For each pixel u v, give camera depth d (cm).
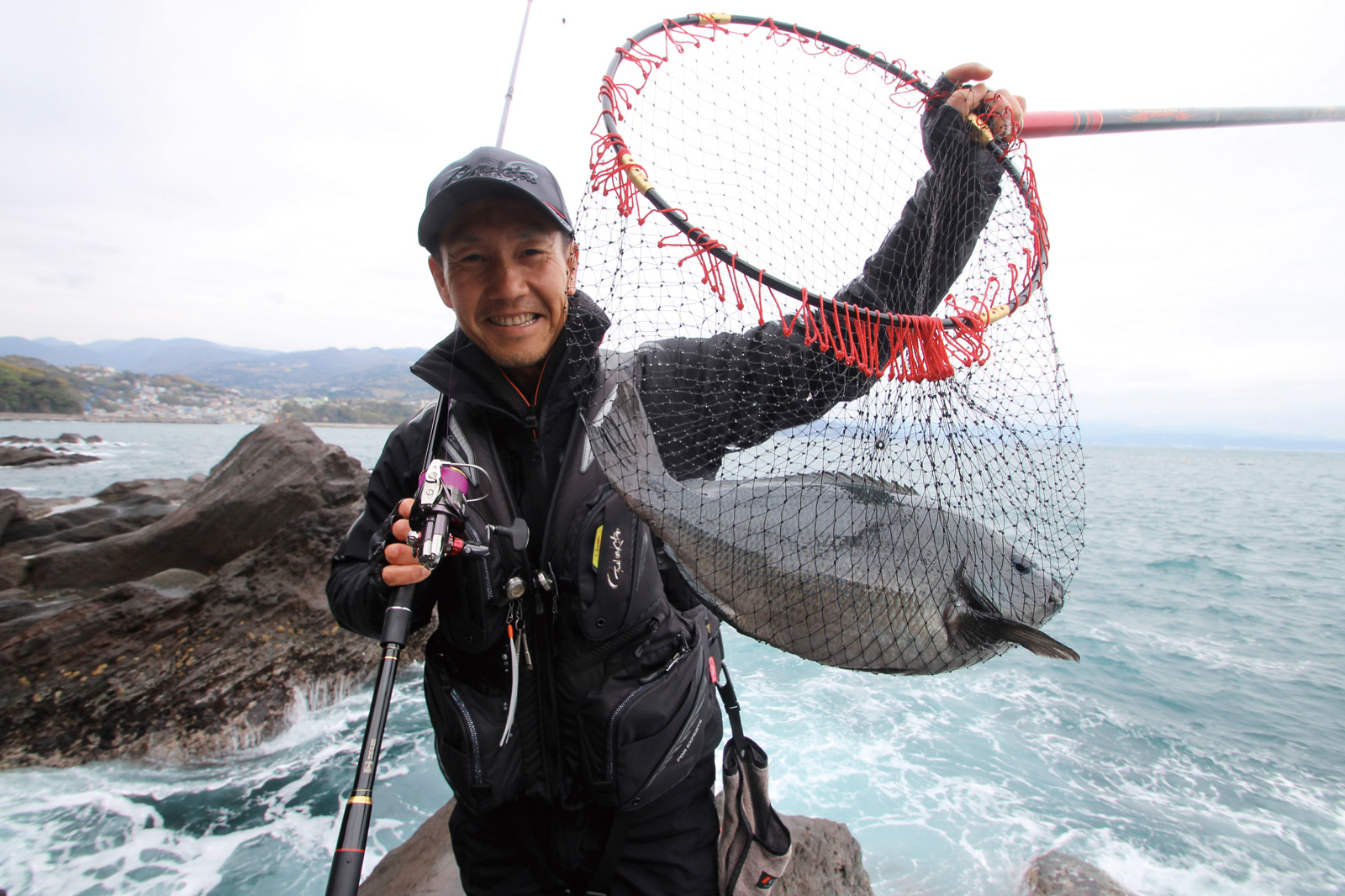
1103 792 564
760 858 178
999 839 497
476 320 143
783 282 129
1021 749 630
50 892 432
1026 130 184
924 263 169
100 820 504
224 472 976
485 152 138
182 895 430
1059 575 169
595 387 154
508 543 149
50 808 516
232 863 461
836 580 157
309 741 619
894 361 148
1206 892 455
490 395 157
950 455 160
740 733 189
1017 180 172
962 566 167
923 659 163
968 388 162
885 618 160
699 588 151
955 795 550
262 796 538
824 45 173
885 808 530
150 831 493
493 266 137
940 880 453
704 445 160
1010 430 164
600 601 145
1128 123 198
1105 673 812
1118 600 1149
